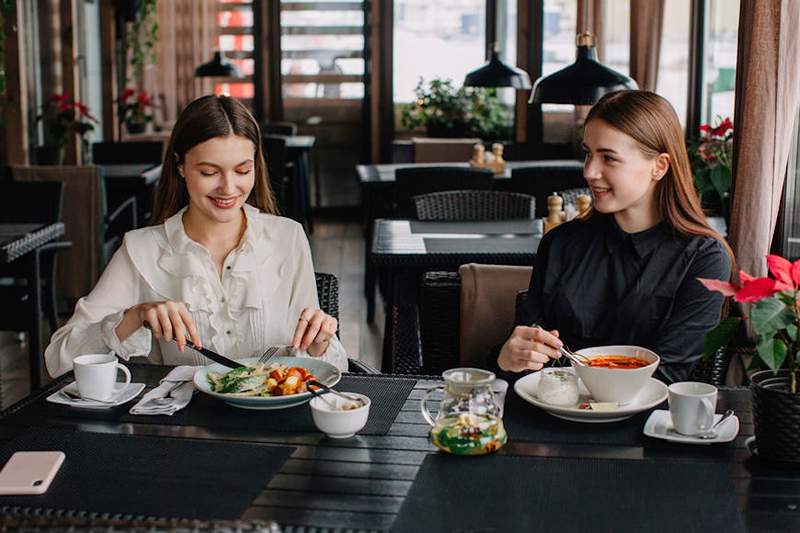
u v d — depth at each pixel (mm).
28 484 1509
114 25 8445
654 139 2125
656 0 5695
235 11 9547
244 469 1581
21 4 6152
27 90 6668
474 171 5535
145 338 2129
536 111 8977
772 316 1531
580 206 3814
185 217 2301
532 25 8750
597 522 1398
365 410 1718
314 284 2375
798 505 1462
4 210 4312
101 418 1823
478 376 1700
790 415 1582
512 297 2688
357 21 9547
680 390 1747
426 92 9234
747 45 3092
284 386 1876
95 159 6980
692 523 1397
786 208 3602
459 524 1390
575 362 1843
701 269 2170
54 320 4574
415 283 3840
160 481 1538
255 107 9672
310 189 9750
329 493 1494
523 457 1627
